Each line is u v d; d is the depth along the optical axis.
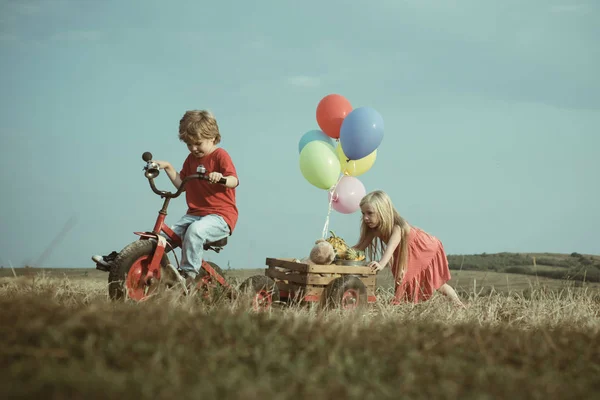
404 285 6.53
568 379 3.07
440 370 2.91
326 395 2.49
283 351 3.06
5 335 2.88
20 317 3.10
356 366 2.88
